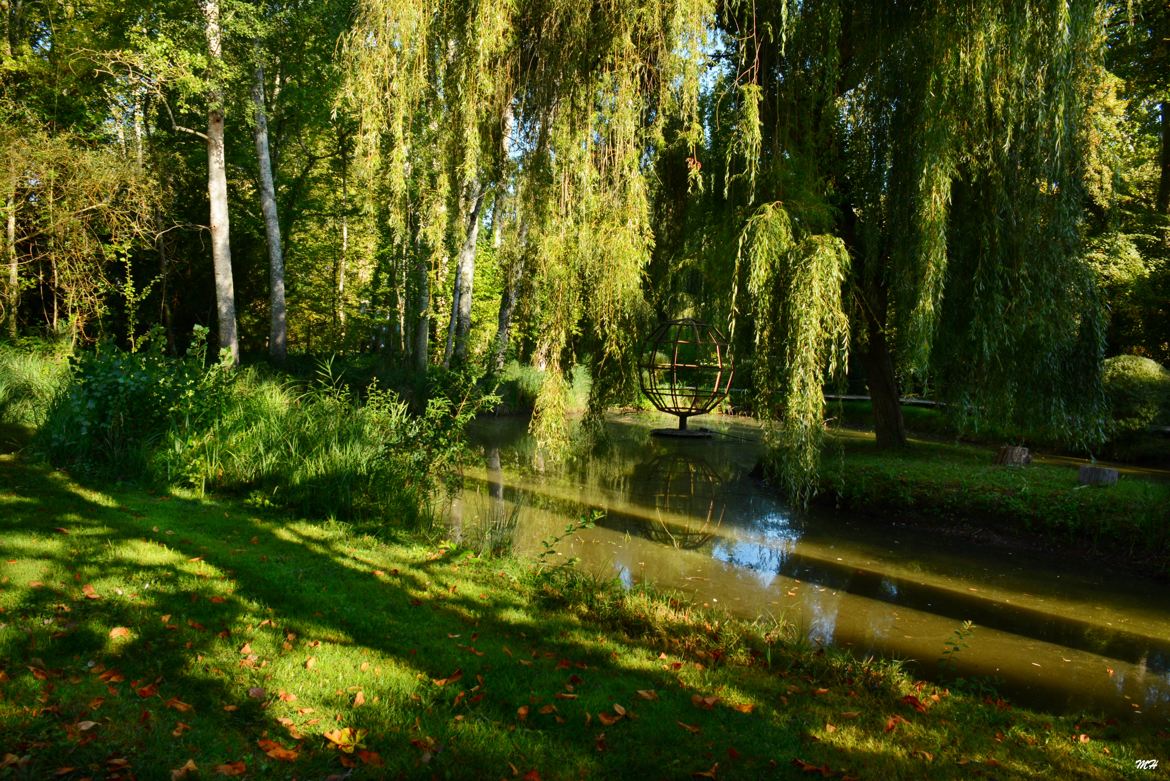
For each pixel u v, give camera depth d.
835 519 8.43
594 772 2.49
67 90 13.38
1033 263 7.63
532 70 6.12
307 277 22.48
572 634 4.03
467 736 2.61
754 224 6.60
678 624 4.50
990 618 5.34
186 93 11.82
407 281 15.66
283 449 6.76
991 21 6.31
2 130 10.83
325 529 5.58
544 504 8.63
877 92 7.43
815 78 6.96
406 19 5.57
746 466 12.53
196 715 2.56
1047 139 6.98
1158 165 16.09
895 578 6.27
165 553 4.29
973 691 3.94
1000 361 8.04
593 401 9.41
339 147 17.47
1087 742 3.27
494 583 4.88
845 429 17.06
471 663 3.34
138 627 3.20
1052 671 4.40
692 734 2.87
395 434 7.46
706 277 7.80
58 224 11.27
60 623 3.11
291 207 18.70
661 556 6.68
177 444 6.35
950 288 8.02
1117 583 6.28
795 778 2.59
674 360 16.84
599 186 6.00
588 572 5.89
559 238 6.06
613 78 5.70
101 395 6.38
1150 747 3.29
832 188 7.54
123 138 14.35
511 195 6.64
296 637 3.35
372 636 3.53
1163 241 14.77
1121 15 7.98
